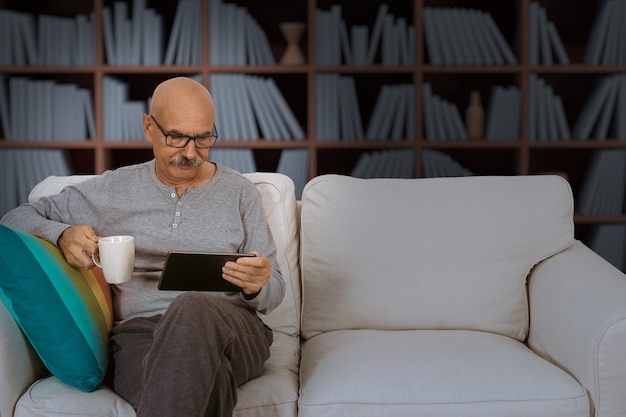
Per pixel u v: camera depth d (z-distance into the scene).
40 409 1.62
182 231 1.91
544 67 3.90
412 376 1.73
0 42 3.86
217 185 1.95
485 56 3.92
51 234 1.81
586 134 3.96
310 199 2.15
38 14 4.12
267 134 3.96
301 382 1.78
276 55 4.18
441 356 1.82
